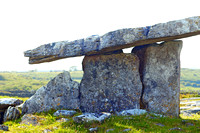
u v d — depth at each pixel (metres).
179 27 13.22
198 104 21.92
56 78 16.91
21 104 16.64
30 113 15.84
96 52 15.91
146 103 16.14
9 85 108.69
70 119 12.98
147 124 11.48
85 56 17.45
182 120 12.75
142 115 13.41
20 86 106.19
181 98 28.91
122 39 14.18
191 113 17.98
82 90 16.88
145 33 13.96
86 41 15.44
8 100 16.75
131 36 14.06
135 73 16.39
